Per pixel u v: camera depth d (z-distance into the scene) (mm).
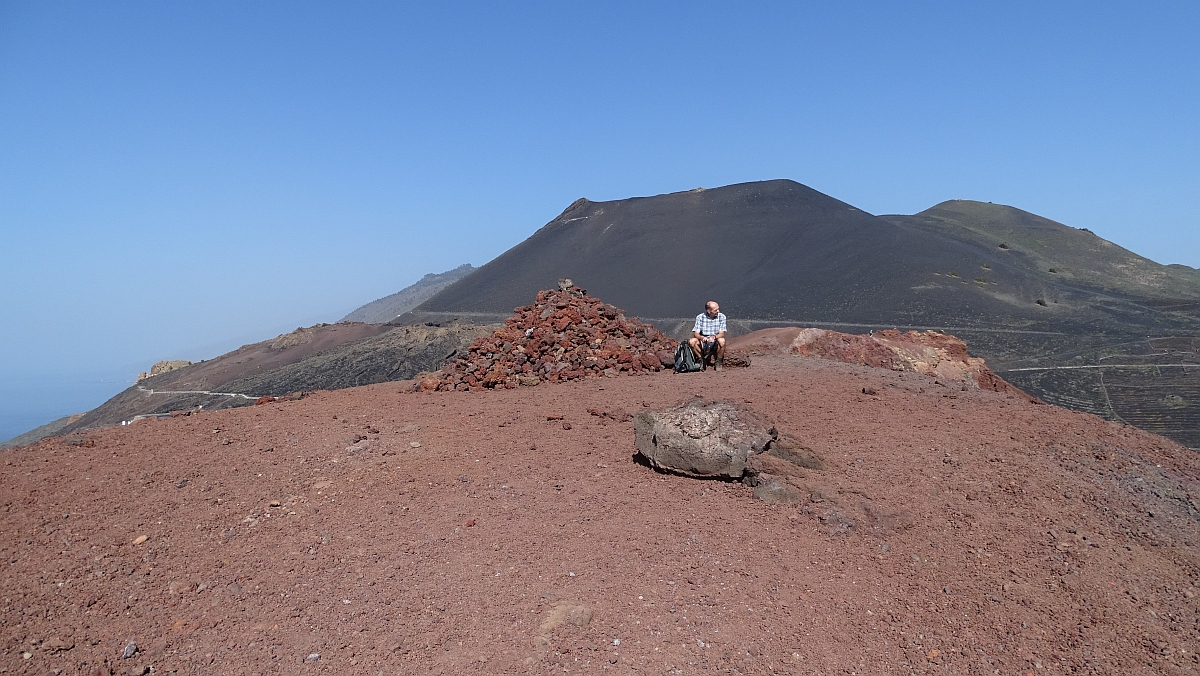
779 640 4348
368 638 4242
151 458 7289
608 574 4977
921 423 8633
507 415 9094
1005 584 5215
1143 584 5418
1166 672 4461
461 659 4035
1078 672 4383
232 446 7703
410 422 8719
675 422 7047
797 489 6375
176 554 5312
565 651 4113
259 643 4207
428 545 5422
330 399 10672
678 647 4195
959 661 4367
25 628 4301
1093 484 7105
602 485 6676
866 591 4988
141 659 4051
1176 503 6910
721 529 5727
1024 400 10625
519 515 5965
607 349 12797
